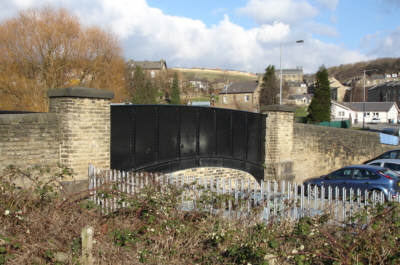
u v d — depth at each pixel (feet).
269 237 16.42
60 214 18.85
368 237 15.60
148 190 22.21
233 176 45.32
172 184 23.09
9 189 20.47
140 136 35.68
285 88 269.44
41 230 16.94
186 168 40.19
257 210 20.22
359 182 41.37
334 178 44.16
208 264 16.76
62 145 29.27
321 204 22.66
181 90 280.31
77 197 27.27
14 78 88.12
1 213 17.99
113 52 105.19
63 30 92.63
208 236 18.89
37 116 28.09
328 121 147.95
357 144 63.16
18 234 16.99
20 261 15.15
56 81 92.79
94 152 30.76
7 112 38.93
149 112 36.40
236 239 17.95
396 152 59.77
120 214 21.62
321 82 147.23
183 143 39.75
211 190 23.17
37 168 25.08
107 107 31.65
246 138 46.75
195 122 40.83
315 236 16.81
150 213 20.66
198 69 431.02
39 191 20.88
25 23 89.86
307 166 55.36
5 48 88.12
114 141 33.53
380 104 236.02
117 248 16.83
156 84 254.47
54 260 15.66
